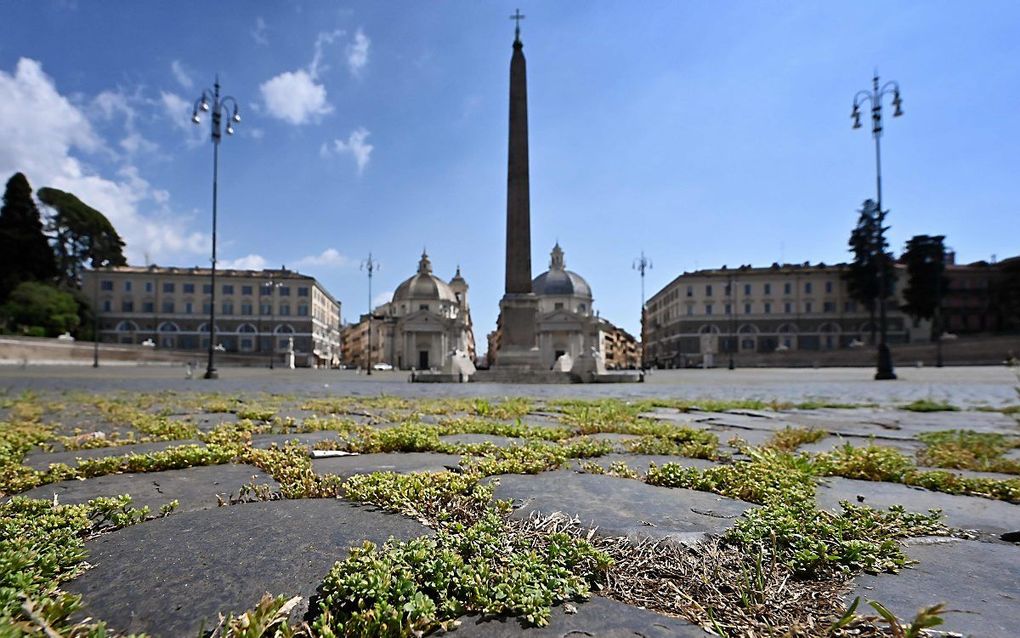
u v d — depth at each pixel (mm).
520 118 30219
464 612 1878
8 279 70250
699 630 1771
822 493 3600
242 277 109500
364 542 2359
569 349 90188
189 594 1960
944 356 58156
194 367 58000
